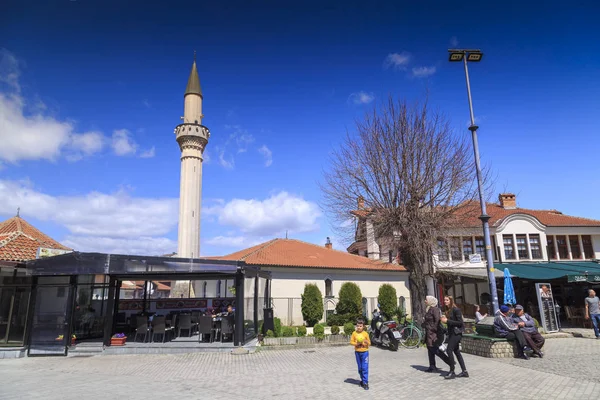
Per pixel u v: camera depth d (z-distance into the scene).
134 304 22.30
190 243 35.94
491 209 30.70
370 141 18.22
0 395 8.80
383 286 26.16
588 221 28.75
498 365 10.60
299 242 31.48
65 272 14.90
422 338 15.05
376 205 17.73
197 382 9.83
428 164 17.00
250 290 24.83
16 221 21.66
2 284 15.23
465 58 15.70
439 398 7.74
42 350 14.71
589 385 8.12
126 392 8.88
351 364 11.68
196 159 37.88
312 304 22.80
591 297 15.62
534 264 25.41
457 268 25.33
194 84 39.50
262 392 8.63
